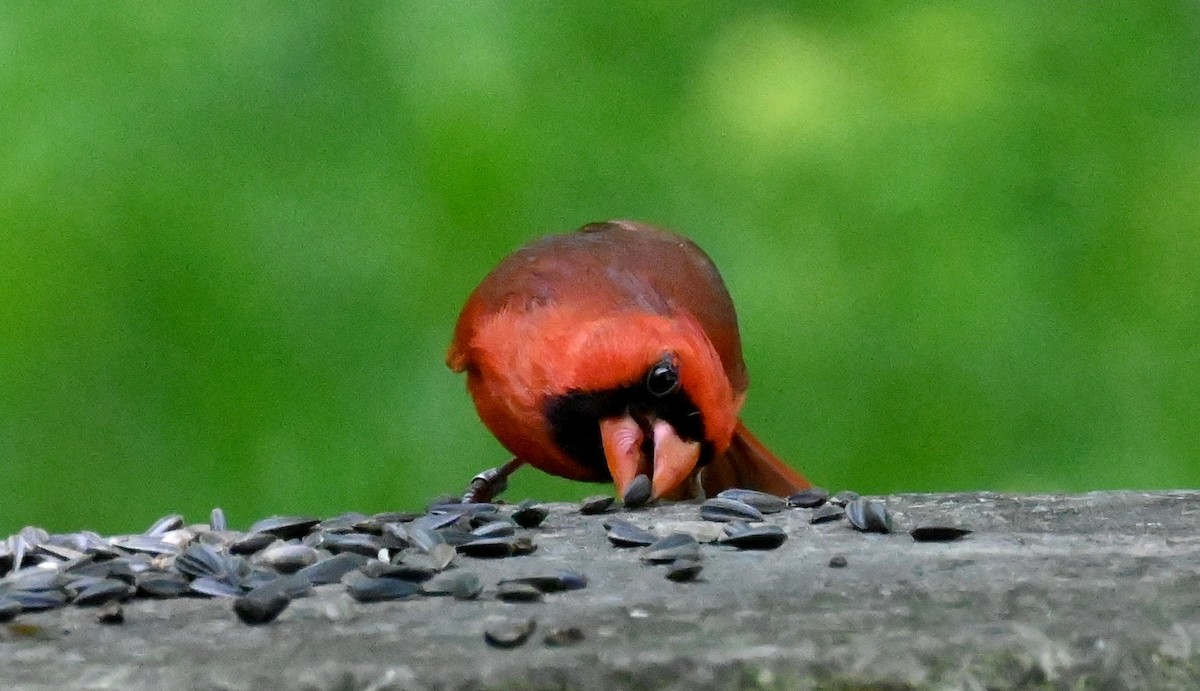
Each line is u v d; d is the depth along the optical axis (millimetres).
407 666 3785
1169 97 10461
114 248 9852
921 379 10047
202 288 9875
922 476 9961
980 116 10352
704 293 8117
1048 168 10273
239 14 10305
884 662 3781
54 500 9703
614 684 3748
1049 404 9992
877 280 10180
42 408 9719
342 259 10016
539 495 10555
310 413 9867
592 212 10266
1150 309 10070
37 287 9758
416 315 10000
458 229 10086
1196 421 9898
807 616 4160
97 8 10234
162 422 9797
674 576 4715
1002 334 10031
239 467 9820
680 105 10562
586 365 7164
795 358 10094
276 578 4801
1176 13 10617
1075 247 10172
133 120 10055
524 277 7781
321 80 10211
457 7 10398
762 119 10453
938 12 10656
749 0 10844
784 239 10312
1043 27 10625
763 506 6016
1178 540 5164
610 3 10641
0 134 9969
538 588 4605
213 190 10000
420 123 10203
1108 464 9852
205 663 3875
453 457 9906
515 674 3736
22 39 10156
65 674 3822
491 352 7664
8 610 4438
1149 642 3889
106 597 4594
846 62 10586
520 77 10375
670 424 7215
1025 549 5047
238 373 9836
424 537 5430
